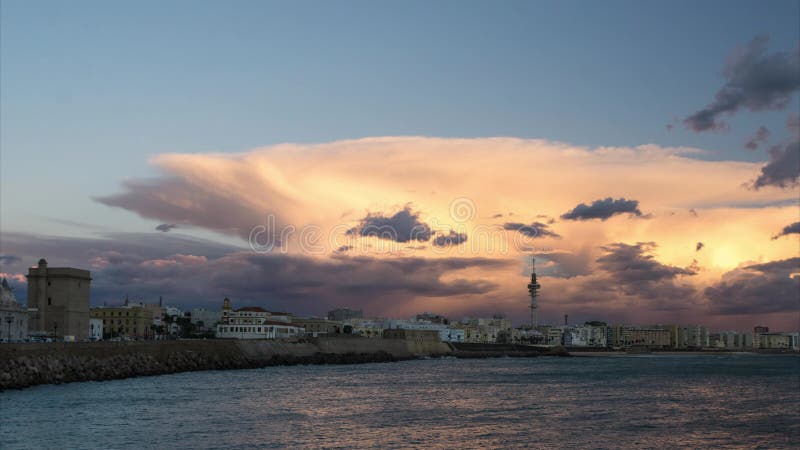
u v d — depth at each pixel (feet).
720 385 605.31
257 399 415.44
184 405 377.91
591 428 335.26
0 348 446.19
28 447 264.52
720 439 313.32
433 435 309.42
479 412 383.65
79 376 492.13
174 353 649.20
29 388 437.17
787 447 297.53
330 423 334.24
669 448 292.20
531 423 347.15
